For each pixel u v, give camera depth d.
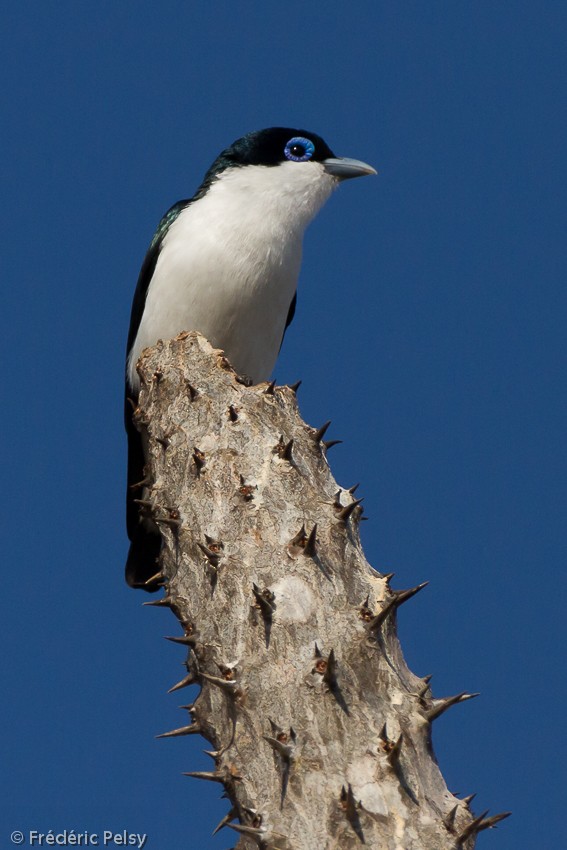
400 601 9.91
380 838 8.59
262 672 9.55
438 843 8.64
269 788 9.05
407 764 9.03
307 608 9.79
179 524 11.08
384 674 9.55
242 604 10.00
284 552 10.19
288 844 8.70
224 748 9.60
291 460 11.04
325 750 9.05
